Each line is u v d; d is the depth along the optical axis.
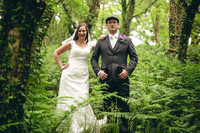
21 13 2.12
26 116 2.53
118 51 3.57
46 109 2.73
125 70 3.45
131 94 3.89
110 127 2.99
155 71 5.85
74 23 7.95
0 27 2.15
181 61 6.84
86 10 8.63
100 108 4.09
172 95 3.66
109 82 3.48
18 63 2.15
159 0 12.90
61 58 7.90
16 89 2.15
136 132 2.95
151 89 4.00
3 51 2.09
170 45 8.57
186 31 6.77
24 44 2.19
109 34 3.75
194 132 2.63
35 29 2.34
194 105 3.42
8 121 2.08
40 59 3.15
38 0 2.15
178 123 2.92
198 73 4.39
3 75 2.08
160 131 2.96
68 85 3.62
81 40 3.86
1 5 2.14
